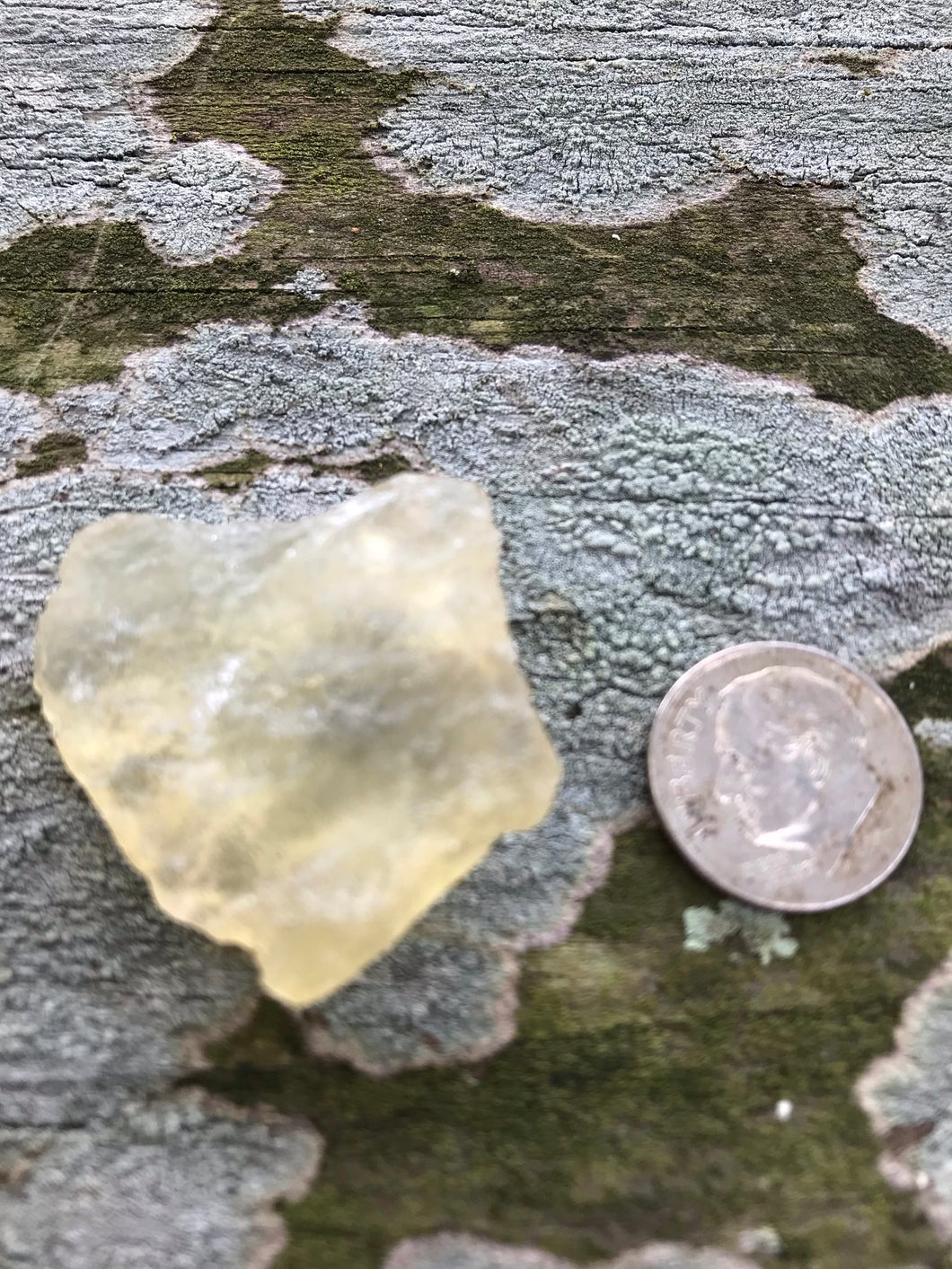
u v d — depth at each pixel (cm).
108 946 7
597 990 7
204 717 7
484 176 10
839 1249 7
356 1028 7
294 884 7
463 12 11
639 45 11
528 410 9
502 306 9
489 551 7
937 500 9
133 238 10
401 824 7
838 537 9
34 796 8
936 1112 7
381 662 7
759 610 8
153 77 10
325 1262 7
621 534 9
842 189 10
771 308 9
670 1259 7
